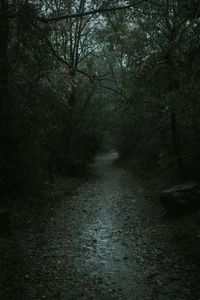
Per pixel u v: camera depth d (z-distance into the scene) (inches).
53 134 772.6
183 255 290.5
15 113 424.2
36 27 339.3
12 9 327.6
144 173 856.3
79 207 530.6
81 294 228.4
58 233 377.7
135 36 531.8
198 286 230.4
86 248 327.3
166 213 434.3
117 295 227.3
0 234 320.5
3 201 438.0
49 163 750.5
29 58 382.6
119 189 721.6
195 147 504.7
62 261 290.0
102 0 419.5
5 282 233.6
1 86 386.3
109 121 1321.4
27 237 348.5
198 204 407.8
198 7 189.9
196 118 447.8
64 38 539.5
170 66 203.2
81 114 932.0
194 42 216.7
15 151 471.2
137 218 450.0
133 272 266.4
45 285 240.7
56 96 518.3
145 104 512.4
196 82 243.0
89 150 1056.2
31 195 502.9
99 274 263.3
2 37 378.6
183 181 526.3
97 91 1032.2
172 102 327.3
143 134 1045.2
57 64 420.8
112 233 382.3
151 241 343.0
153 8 356.8
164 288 235.3
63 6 498.9
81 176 892.0
